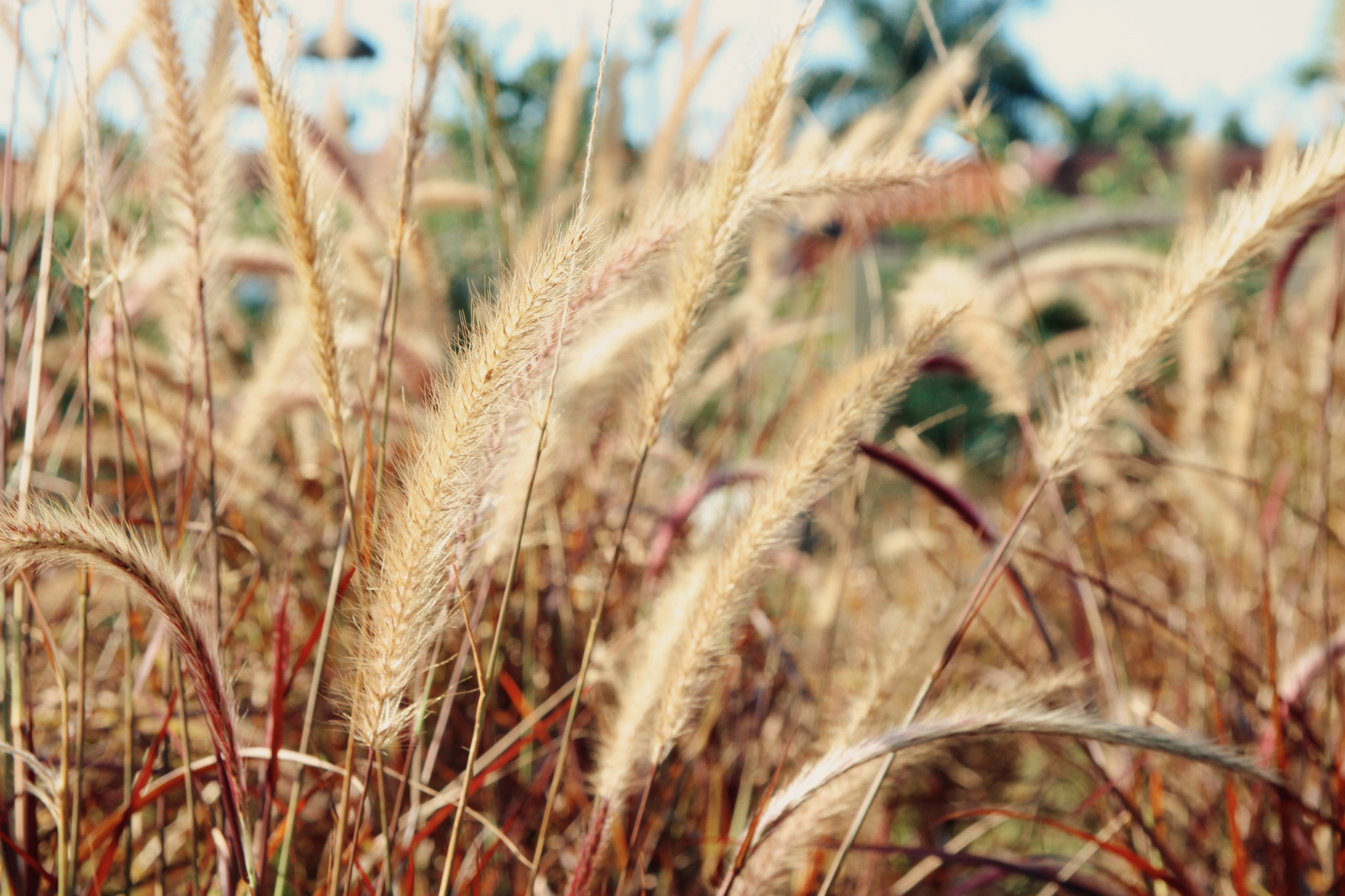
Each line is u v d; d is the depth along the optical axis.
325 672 1.26
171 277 1.27
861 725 1.12
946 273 1.31
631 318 1.23
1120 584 1.78
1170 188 5.87
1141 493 1.98
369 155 1.43
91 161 1.15
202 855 1.24
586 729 1.35
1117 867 1.38
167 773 1.22
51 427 1.38
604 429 1.57
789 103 1.15
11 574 0.97
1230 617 1.47
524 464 1.15
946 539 2.17
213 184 1.15
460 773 1.29
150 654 1.20
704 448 1.66
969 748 1.73
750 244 1.65
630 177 1.67
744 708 1.41
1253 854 1.31
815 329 1.68
